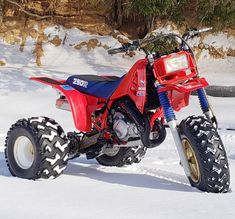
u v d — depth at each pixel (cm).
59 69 1559
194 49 1758
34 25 1720
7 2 1734
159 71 498
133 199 452
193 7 1780
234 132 927
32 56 1658
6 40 1691
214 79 1556
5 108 1175
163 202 440
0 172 605
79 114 569
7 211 417
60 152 542
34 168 540
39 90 1295
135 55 1716
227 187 484
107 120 562
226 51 1767
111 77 612
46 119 558
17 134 562
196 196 462
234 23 1761
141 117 527
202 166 477
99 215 402
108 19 1819
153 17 1756
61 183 526
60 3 1769
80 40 1727
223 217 393
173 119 495
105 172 595
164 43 1288
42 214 406
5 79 1364
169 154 725
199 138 480
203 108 514
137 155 628
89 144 579
